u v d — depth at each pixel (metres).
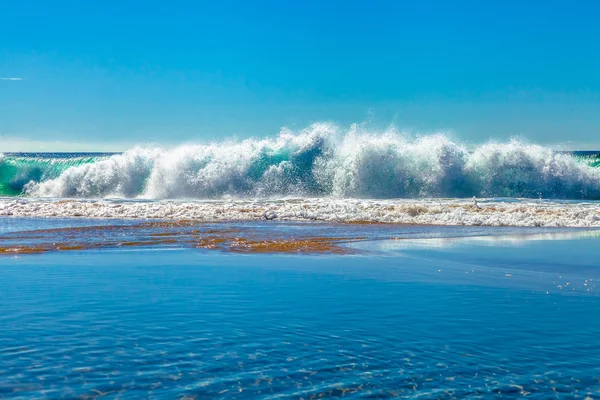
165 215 18.27
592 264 9.23
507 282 7.71
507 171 28.80
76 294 6.83
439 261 9.58
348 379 4.11
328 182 29.44
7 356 4.53
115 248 11.31
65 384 3.98
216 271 8.57
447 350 4.73
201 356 4.56
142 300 6.51
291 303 6.39
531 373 4.23
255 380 4.07
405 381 4.08
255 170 29.92
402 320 5.66
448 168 28.70
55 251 10.90
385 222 16.64
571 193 28.61
